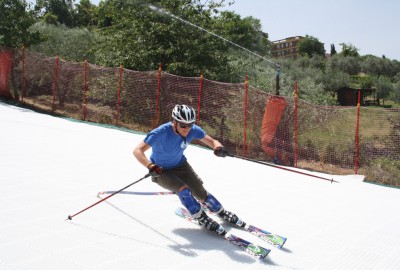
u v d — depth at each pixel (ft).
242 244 12.30
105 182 19.10
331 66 194.08
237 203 17.66
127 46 47.93
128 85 42.39
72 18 177.27
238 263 11.35
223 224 14.52
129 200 16.43
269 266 11.37
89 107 45.01
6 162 21.29
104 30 52.65
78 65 46.21
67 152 25.57
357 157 29.71
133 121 42.06
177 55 46.42
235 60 54.49
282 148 32.24
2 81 52.70
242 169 26.07
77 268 10.33
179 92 39.01
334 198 20.51
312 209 17.85
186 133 12.52
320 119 33.73
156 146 12.67
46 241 11.83
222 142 35.88
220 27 49.44
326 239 14.11
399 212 18.83
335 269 11.64
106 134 35.63
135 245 12.03
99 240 12.19
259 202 18.15
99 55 51.72
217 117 36.32
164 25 46.19
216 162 27.76
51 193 16.63
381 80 150.71
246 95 32.83
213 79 46.98
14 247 11.26
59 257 10.87
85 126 39.40
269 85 54.80
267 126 32.50
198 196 13.58
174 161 13.12
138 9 48.08
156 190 18.33
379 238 14.69
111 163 23.50
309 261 12.04
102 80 44.19
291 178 24.72
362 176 28.14
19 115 41.63
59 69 47.70
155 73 40.57
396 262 12.53
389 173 28.91
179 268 10.77
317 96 56.95
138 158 12.30
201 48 46.19
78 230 12.85
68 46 75.00
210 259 11.45
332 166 31.55
